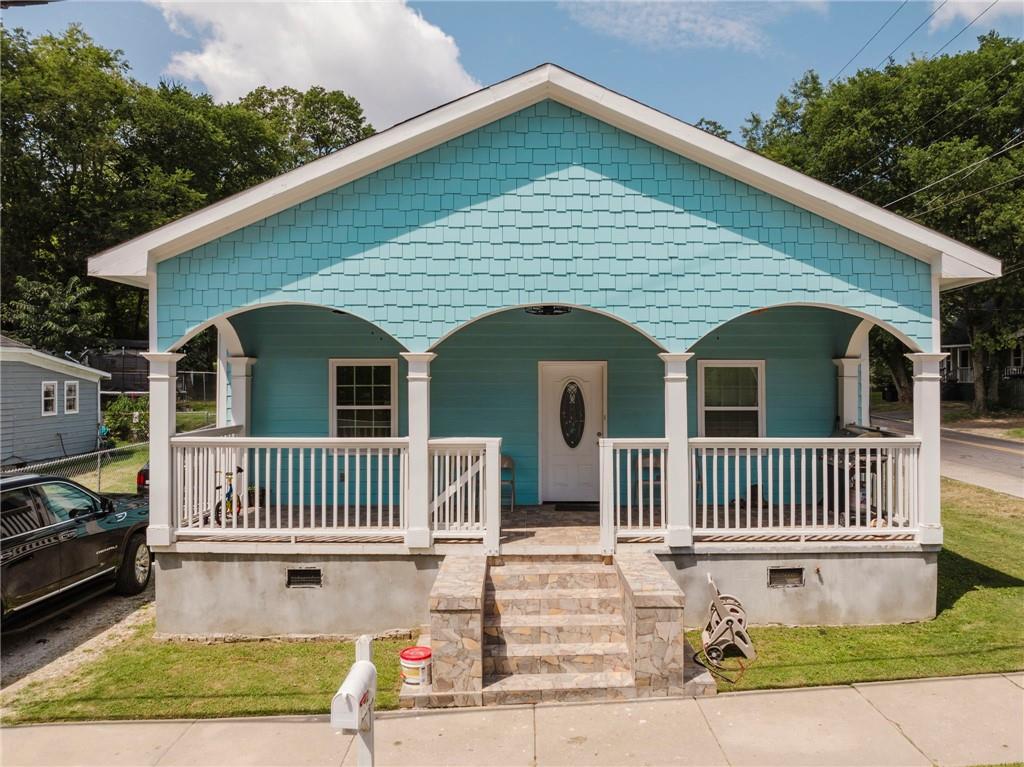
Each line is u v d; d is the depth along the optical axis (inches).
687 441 284.0
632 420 384.5
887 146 1184.8
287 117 1902.1
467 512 328.5
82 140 1231.5
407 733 208.7
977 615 291.6
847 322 374.9
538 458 384.5
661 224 288.4
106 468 723.4
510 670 239.1
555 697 226.5
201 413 1135.6
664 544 282.0
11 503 282.7
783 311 382.6
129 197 1278.3
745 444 285.4
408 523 278.4
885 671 242.4
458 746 200.7
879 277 288.5
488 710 222.5
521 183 287.9
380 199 286.4
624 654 240.4
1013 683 233.8
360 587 279.1
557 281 287.7
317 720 217.2
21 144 1181.1
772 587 282.8
